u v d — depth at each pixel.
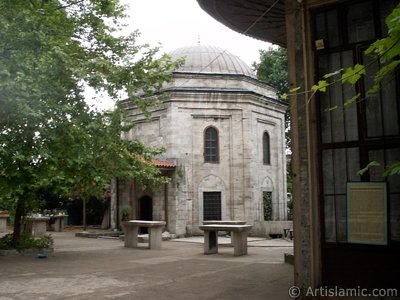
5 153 12.12
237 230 14.19
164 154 24.36
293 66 7.25
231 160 24.78
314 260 6.77
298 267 6.91
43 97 12.53
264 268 11.16
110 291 8.38
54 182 14.18
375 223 6.44
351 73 4.16
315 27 7.20
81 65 13.69
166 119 24.48
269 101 26.45
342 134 6.88
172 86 24.84
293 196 7.10
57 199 27.73
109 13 15.36
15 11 12.30
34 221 24.25
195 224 24.17
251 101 25.16
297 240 6.96
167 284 9.04
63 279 9.83
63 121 12.91
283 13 9.48
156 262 12.74
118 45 15.65
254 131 25.25
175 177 23.80
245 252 14.52
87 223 33.12
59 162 13.81
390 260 6.28
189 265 11.98
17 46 12.27
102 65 14.09
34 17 12.36
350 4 6.93
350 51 6.89
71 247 18.05
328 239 6.83
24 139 12.88
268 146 26.67
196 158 24.45
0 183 13.44
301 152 7.07
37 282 9.45
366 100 6.71
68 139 13.16
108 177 16.09
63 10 14.45
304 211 6.94
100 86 13.75
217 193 24.62
